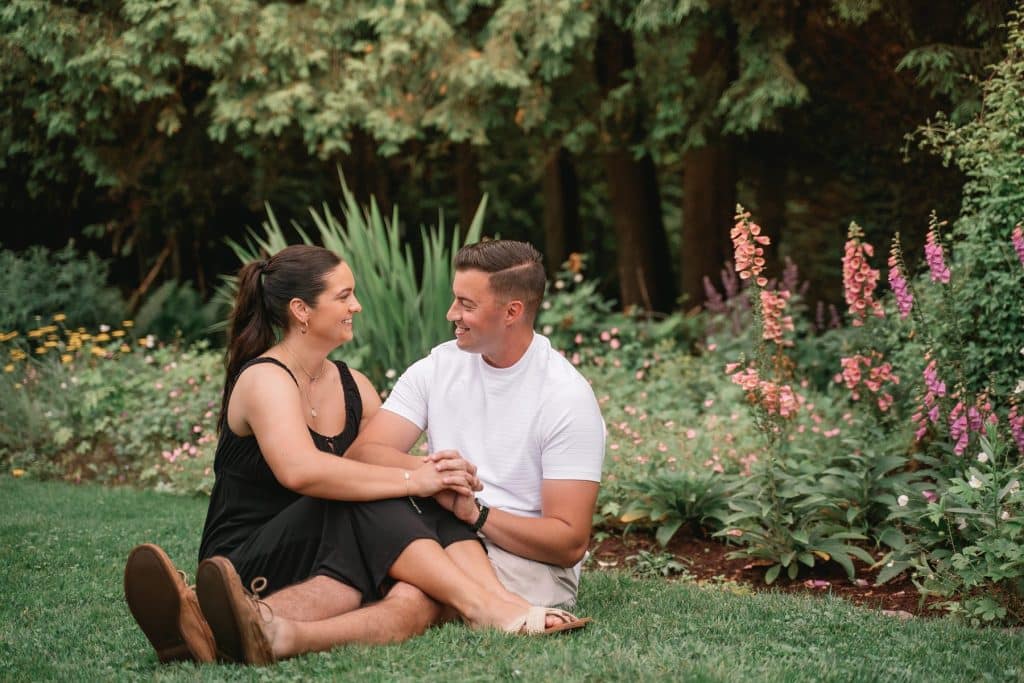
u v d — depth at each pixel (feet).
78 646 10.58
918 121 30.78
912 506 14.76
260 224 45.62
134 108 32.76
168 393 26.04
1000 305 15.61
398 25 29.12
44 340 33.32
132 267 45.78
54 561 14.74
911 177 31.53
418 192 49.44
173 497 20.80
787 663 9.43
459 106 30.37
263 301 10.99
